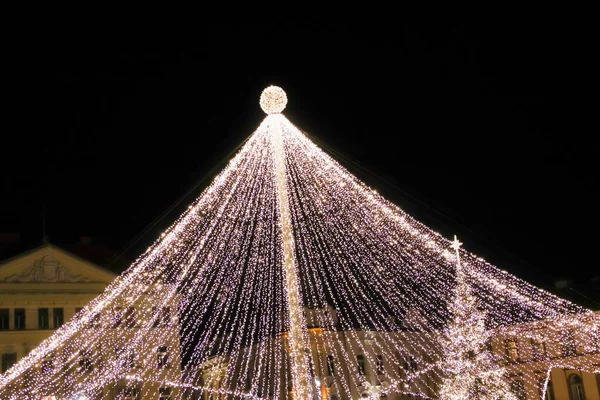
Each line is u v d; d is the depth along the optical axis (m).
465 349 32.97
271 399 51.34
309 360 51.09
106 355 41.41
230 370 52.38
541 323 46.06
